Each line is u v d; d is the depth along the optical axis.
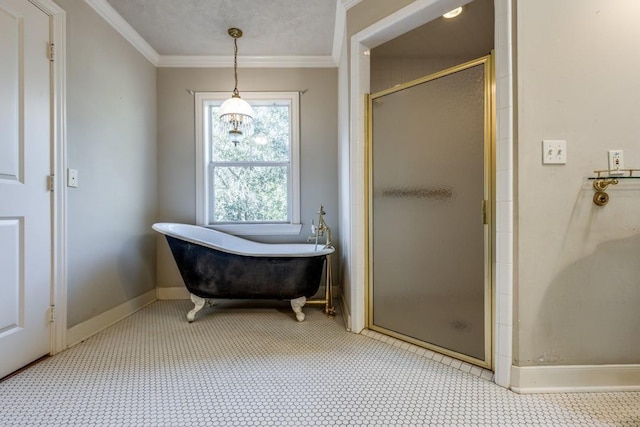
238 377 1.44
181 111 2.79
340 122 2.63
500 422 1.14
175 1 2.04
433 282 1.69
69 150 1.78
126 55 2.33
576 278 1.32
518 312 1.33
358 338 1.90
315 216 2.84
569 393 1.30
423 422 1.14
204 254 2.13
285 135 2.91
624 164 1.29
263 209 2.92
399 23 1.73
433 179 1.68
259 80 2.82
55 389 1.34
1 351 1.41
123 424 1.12
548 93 1.30
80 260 1.86
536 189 1.31
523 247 1.32
